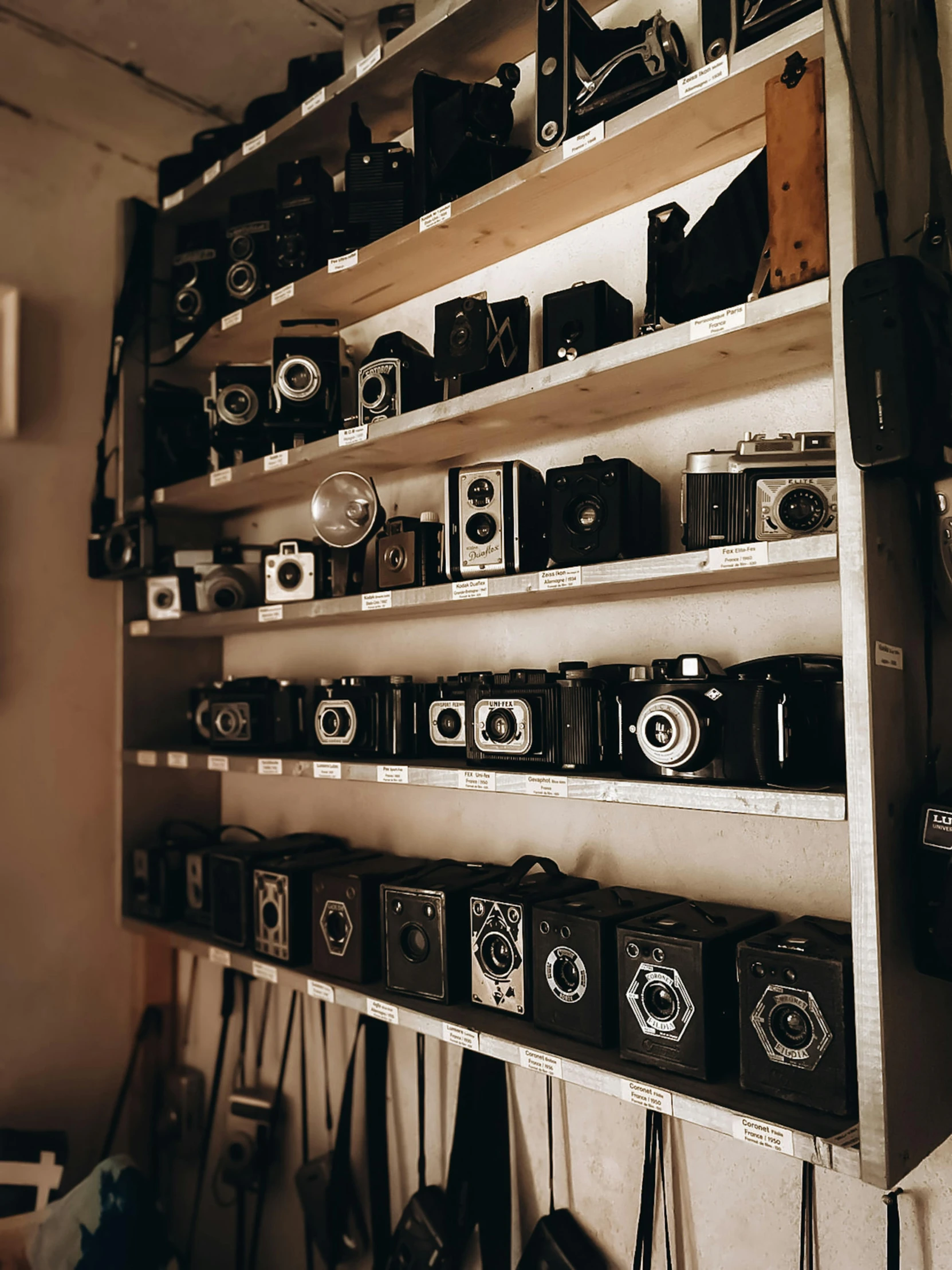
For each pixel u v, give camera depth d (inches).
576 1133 66.4
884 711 42.2
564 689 57.6
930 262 48.5
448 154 65.3
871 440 40.8
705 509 52.4
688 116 52.8
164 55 86.0
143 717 94.9
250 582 85.6
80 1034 93.0
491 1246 67.7
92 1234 72.4
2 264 90.9
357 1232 79.4
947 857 42.0
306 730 87.4
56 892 92.2
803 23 45.3
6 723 89.5
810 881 56.2
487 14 65.0
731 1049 50.8
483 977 60.9
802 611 56.9
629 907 56.5
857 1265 52.6
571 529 57.0
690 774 49.8
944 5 52.3
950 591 46.7
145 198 103.1
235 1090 89.4
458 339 62.6
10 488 90.8
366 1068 77.6
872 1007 40.3
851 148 42.2
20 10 79.6
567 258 68.3
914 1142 42.1
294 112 77.5
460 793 76.4
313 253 76.9
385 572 69.6
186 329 88.7
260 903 75.5
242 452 85.0
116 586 99.0
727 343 50.1
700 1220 59.6
